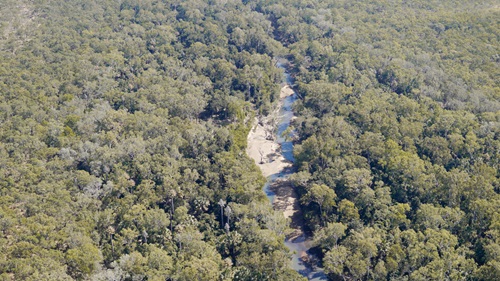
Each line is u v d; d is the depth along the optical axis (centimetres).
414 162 18800
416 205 17862
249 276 14825
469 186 17338
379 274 14725
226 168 19675
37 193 17275
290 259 16200
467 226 16350
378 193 17788
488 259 14625
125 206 17175
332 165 19800
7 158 18950
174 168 19238
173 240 16338
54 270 13688
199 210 18312
